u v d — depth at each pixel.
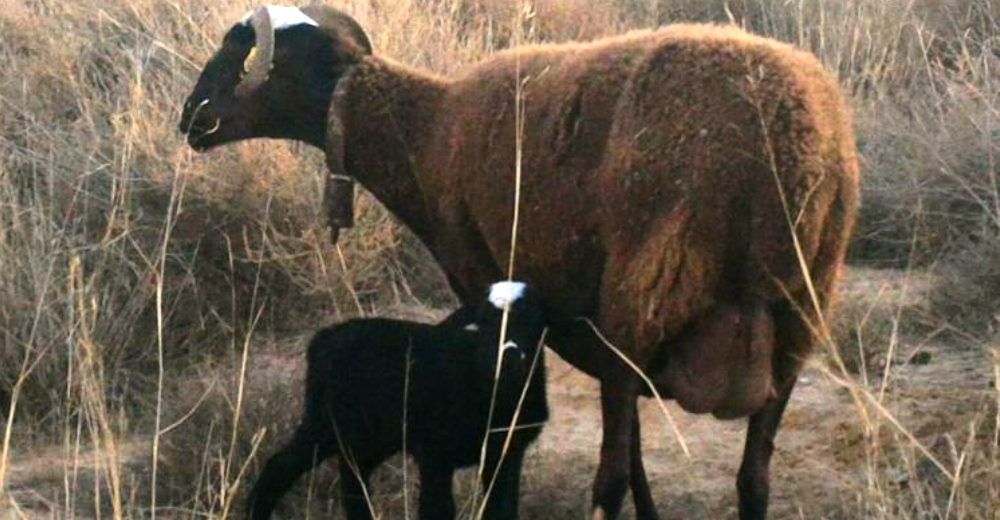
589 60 7.08
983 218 10.30
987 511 6.78
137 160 10.88
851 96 12.35
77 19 13.23
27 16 13.23
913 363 9.30
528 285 7.16
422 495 7.42
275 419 8.33
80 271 8.79
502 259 7.39
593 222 6.85
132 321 9.73
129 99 11.66
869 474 6.74
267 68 8.08
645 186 6.58
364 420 7.42
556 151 6.98
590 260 6.94
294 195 10.73
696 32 6.98
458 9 13.70
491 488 7.04
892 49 13.33
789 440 8.59
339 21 8.25
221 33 12.07
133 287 10.16
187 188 10.59
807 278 6.27
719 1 15.78
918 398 8.70
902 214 11.05
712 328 6.60
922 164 11.10
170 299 10.16
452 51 12.38
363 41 8.26
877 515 6.68
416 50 12.08
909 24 13.73
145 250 10.39
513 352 6.99
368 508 7.51
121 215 10.45
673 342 6.69
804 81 6.66
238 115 8.24
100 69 12.67
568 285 7.09
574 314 7.10
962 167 10.88
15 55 12.66
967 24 13.80
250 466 8.05
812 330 6.65
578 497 8.14
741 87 6.55
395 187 8.02
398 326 7.48
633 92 6.75
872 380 9.04
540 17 14.21
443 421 7.29
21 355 9.21
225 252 10.58
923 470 7.73
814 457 8.37
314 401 7.53
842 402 8.92
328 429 7.51
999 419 6.94
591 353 7.15
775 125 6.49
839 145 6.69
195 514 7.41
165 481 8.16
